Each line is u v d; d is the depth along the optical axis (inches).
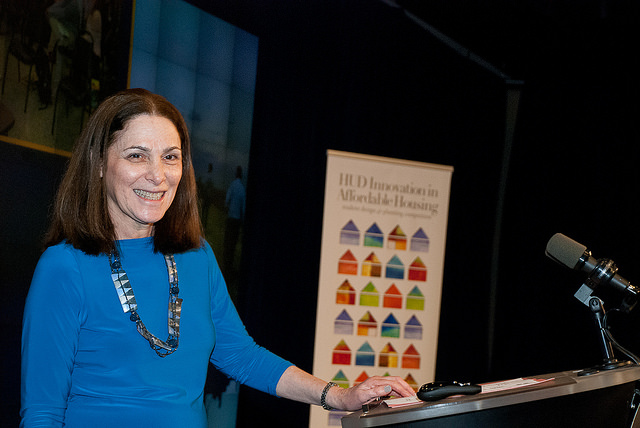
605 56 181.3
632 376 53.0
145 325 54.5
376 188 174.4
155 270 57.1
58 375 50.3
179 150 55.9
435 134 198.1
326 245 170.2
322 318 168.7
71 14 133.2
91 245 53.5
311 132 181.6
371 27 189.5
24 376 49.9
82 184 54.6
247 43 170.9
